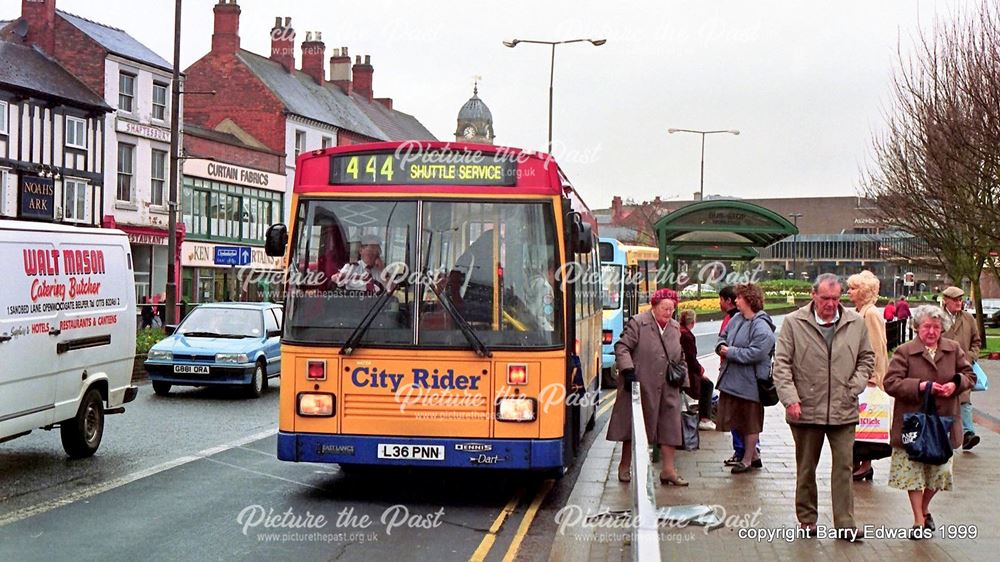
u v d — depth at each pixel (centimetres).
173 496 962
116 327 1225
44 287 1066
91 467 1108
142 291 4056
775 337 1056
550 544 802
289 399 928
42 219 3431
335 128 5850
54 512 882
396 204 939
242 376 1805
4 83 3272
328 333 927
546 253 930
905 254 3788
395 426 916
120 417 1543
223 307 1983
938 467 757
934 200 2688
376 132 6400
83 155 3666
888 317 3647
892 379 770
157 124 4106
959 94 2339
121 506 912
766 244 2450
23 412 1023
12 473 1066
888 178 3241
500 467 907
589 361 1344
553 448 908
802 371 762
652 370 980
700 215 2095
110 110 3756
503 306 921
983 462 1116
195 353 1803
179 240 4244
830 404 754
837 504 755
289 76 5925
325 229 943
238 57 5372
